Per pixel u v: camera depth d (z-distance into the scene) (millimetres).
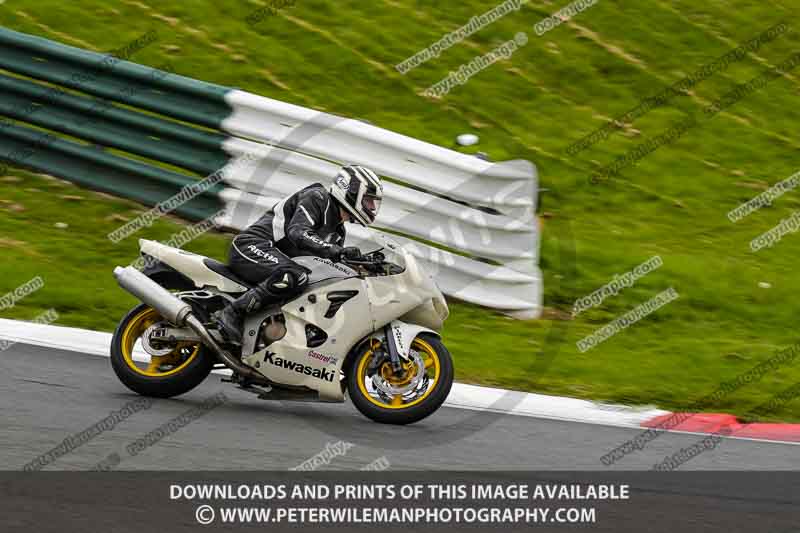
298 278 22266
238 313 22344
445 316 23125
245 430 20578
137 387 22391
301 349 22281
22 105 37562
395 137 33438
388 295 22250
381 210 33812
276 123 34406
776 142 46406
